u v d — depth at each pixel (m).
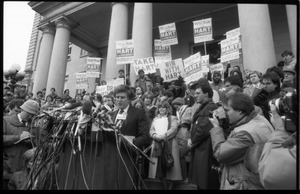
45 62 15.53
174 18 14.71
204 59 7.56
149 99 6.07
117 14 11.88
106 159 2.84
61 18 15.12
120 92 3.57
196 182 3.24
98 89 8.71
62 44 14.77
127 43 8.67
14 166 3.76
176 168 4.02
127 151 3.00
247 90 5.11
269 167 1.84
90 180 2.74
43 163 2.96
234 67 7.04
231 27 13.15
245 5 8.20
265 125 2.58
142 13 10.45
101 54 18.61
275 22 11.91
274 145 1.95
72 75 19.89
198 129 3.34
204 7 13.58
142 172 3.76
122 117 3.48
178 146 4.25
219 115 2.89
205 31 8.21
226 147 2.50
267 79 3.64
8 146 3.82
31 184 2.94
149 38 10.17
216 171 3.17
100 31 17.52
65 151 2.96
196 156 3.32
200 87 3.65
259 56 7.43
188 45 14.35
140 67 8.48
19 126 4.08
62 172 2.87
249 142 2.44
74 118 3.01
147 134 3.37
